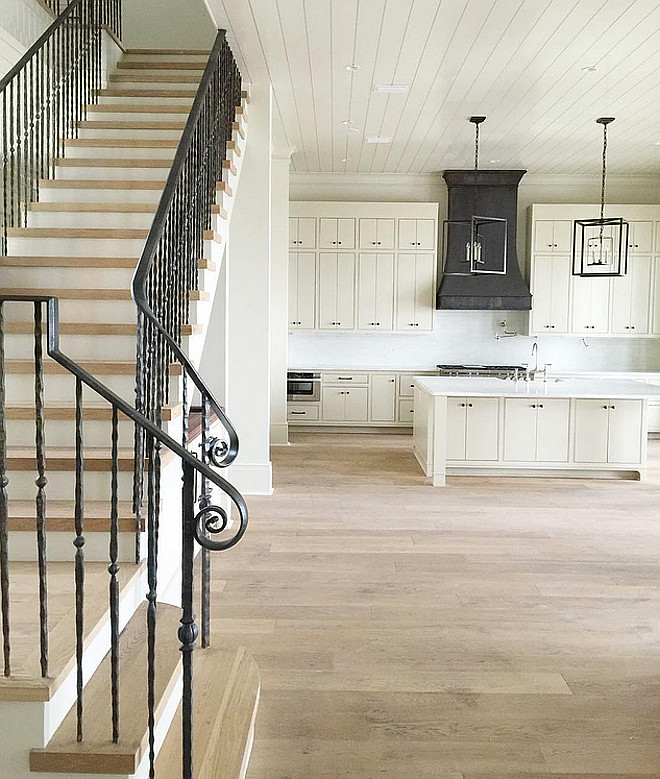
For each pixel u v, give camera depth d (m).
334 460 8.45
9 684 2.25
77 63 6.09
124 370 4.09
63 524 3.30
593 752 2.85
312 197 10.53
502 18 5.00
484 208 10.14
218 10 4.96
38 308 2.39
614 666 3.55
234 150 5.91
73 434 3.88
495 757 2.81
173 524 3.90
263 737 2.92
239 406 6.84
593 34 5.25
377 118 7.57
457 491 7.05
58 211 5.18
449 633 3.91
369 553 5.21
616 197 10.48
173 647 2.91
